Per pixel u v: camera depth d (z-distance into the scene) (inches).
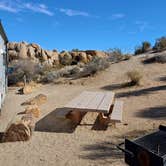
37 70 1035.9
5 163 270.2
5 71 661.9
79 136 343.0
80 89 701.9
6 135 330.3
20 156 285.6
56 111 483.2
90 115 433.1
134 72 682.8
